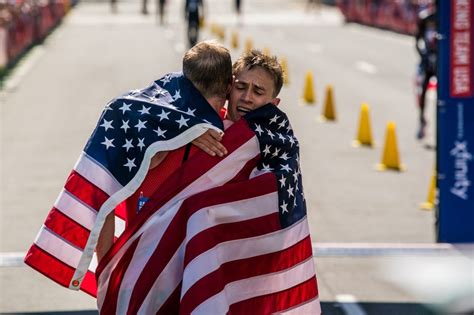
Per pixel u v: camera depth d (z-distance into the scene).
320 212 27.34
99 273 11.12
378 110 48.34
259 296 11.16
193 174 10.84
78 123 43.38
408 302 19.11
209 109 10.89
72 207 10.81
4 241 23.92
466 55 21.42
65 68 65.62
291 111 48.00
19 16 74.25
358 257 22.52
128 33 99.88
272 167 11.17
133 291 10.84
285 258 11.20
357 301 19.27
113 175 10.78
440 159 21.92
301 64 70.38
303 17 137.00
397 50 83.56
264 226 10.98
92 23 117.62
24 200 28.81
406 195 29.73
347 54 79.06
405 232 24.91
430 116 46.09
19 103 49.97
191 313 10.40
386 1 108.38
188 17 80.38
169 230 10.77
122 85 56.25
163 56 73.00
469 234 22.00
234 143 10.94
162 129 10.77
